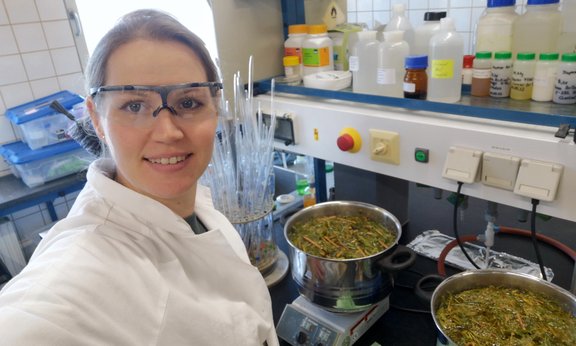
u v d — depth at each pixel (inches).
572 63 37.7
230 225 39.0
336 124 49.9
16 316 17.7
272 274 50.4
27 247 101.7
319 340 39.1
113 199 25.5
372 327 41.9
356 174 58.4
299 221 47.6
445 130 40.6
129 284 22.6
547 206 36.8
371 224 46.8
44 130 85.0
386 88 49.2
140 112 23.7
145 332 22.5
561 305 34.2
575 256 47.3
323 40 56.9
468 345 31.7
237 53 58.5
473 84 45.9
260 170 47.9
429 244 53.5
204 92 25.2
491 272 37.2
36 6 93.4
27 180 85.1
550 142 34.5
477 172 39.6
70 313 19.1
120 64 23.0
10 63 92.9
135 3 106.3
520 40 44.8
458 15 76.4
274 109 55.2
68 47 99.5
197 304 26.3
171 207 29.9
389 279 40.3
